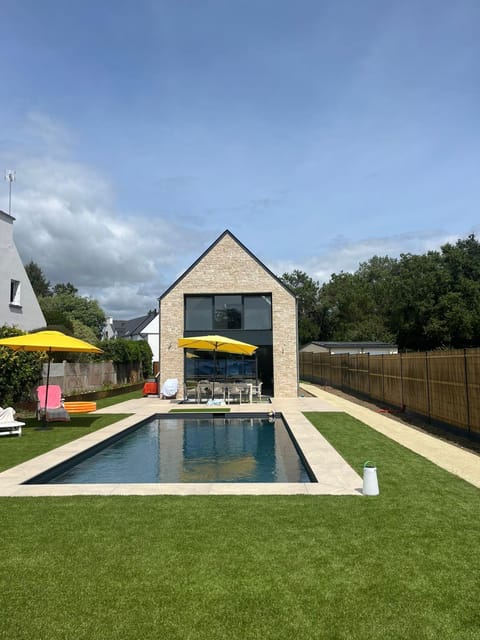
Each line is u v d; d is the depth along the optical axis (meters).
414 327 49.97
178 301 24.42
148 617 3.65
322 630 3.48
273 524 5.62
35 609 3.77
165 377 24.19
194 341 19.55
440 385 13.48
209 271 24.47
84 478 9.12
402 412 17.23
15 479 7.95
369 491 6.87
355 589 4.05
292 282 73.00
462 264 52.25
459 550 4.83
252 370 24.38
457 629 3.48
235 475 9.39
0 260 20.91
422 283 49.91
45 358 18.33
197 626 3.53
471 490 7.08
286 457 11.16
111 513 6.07
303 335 68.38
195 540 5.12
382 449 10.33
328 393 26.97
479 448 10.56
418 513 6.00
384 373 19.91
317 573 4.34
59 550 4.88
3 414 12.64
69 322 31.02
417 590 4.03
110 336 70.81
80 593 4.01
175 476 9.32
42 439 12.07
